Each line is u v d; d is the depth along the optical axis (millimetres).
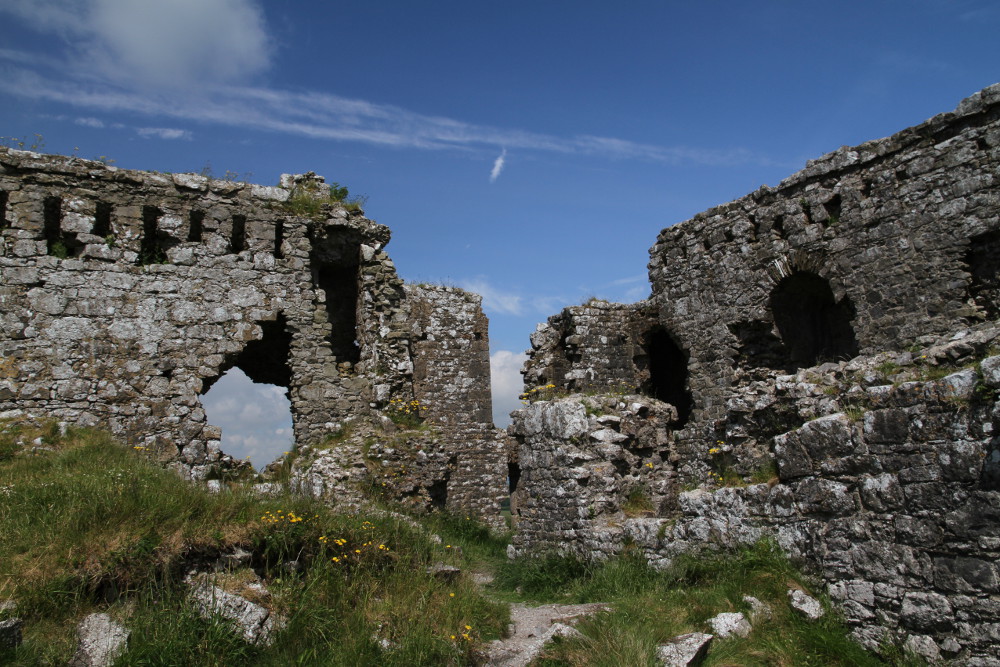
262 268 15742
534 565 10680
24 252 13734
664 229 20156
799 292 17906
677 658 6508
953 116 14484
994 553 6090
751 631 6984
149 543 7309
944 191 14547
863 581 6926
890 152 15469
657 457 11852
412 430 16000
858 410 7523
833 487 7336
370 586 8055
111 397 13867
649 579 8938
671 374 22234
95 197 14555
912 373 7777
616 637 7031
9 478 9695
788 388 9852
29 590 6484
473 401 24781
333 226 16703
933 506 6527
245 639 6637
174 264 14922
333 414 15750
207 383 15273
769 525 7965
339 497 13602
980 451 6270
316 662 6523
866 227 15750
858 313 15711
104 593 6883
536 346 20703
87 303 14023
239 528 7953
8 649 5914
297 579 7758
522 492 12180
